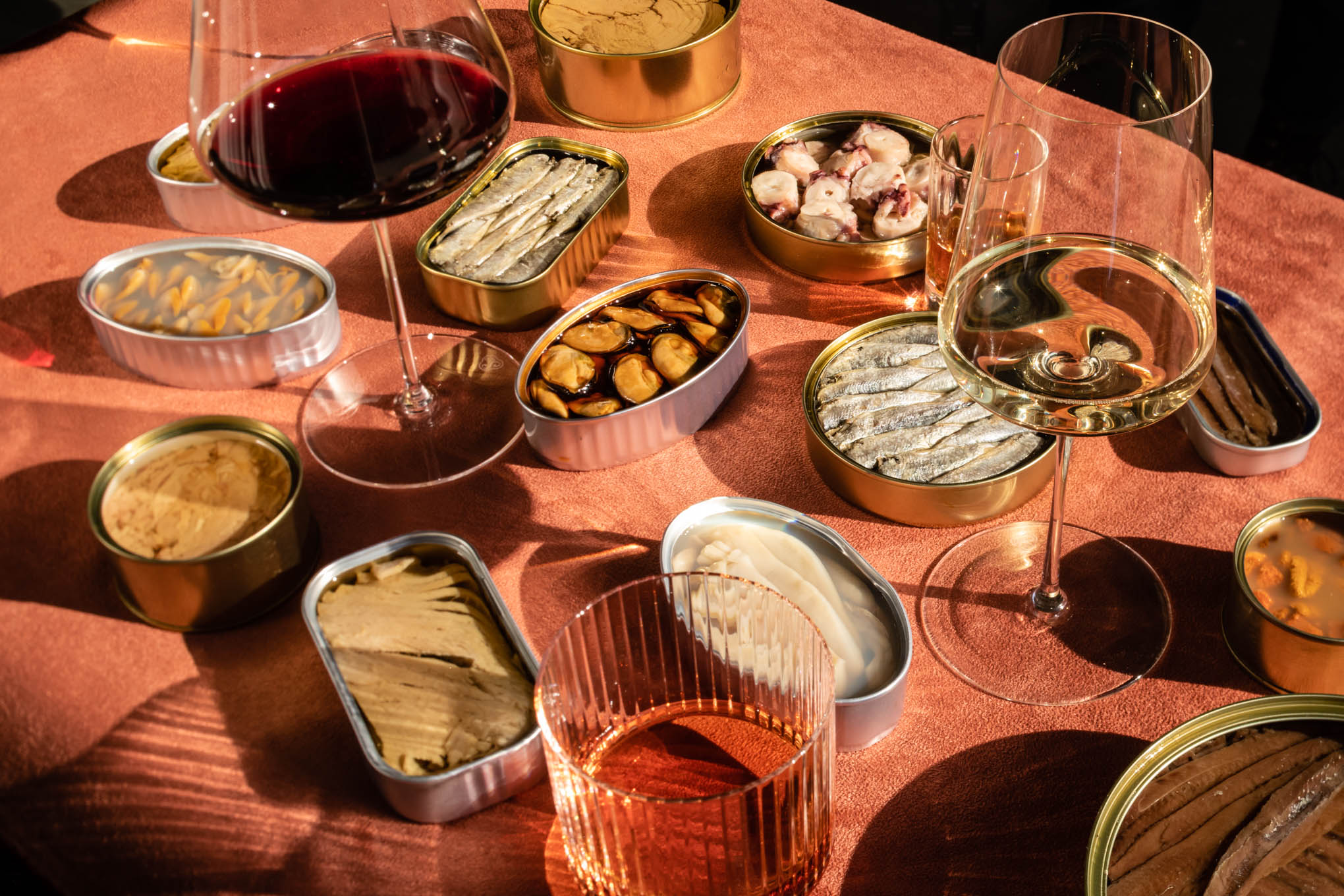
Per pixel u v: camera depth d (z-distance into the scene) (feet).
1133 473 2.70
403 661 2.47
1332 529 2.56
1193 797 2.33
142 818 2.41
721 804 2.16
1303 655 2.43
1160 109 2.55
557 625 2.57
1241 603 2.47
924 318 2.82
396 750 2.39
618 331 2.81
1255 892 2.27
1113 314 2.42
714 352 2.79
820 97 3.27
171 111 3.30
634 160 3.16
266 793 2.43
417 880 2.36
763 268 2.99
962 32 5.78
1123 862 2.30
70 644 2.56
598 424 2.68
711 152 3.17
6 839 2.41
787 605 2.31
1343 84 5.31
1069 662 2.52
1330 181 5.19
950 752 2.45
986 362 2.39
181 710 2.50
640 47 3.19
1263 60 5.82
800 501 2.69
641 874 2.22
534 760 2.40
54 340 2.91
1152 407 2.34
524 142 3.11
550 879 2.36
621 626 2.39
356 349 2.91
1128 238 2.38
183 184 3.01
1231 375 2.75
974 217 2.41
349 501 2.71
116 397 2.84
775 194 2.97
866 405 2.72
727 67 3.23
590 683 2.39
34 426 2.80
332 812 2.42
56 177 3.17
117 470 2.66
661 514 2.68
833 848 2.38
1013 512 2.68
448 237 2.95
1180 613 2.56
